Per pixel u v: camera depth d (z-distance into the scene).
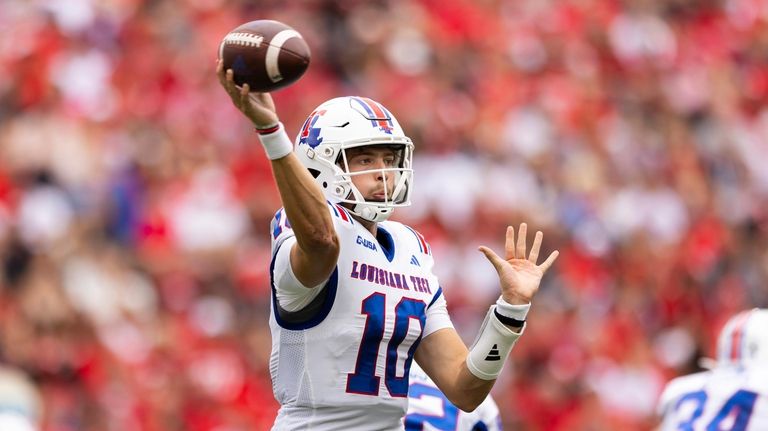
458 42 50.62
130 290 36.19
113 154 39.75
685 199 51.53
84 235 36.50
